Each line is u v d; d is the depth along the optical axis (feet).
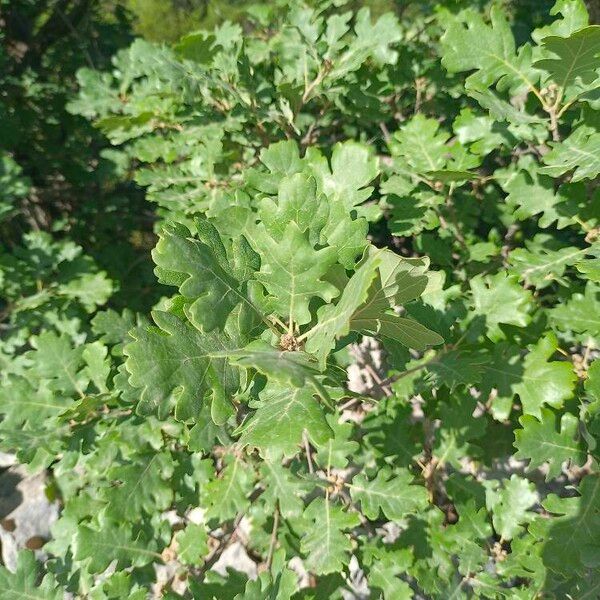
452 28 1.46
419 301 1.50
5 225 3.53
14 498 2.27
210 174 1.91
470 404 1.60
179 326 0.95
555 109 1.43
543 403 1.39
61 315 2.19
